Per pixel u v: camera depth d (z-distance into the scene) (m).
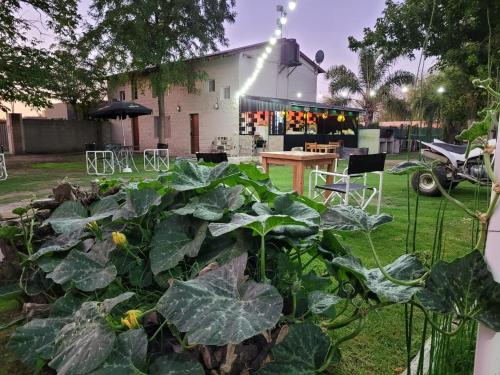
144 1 12.35
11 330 1.59
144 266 1.29
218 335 0.77
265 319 0.80
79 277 1.24
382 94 16.81
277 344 0.93
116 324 0.97
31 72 10.46
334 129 15.23
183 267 1.23
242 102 13.53
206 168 1.58
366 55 16.84
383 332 1.61
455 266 0.76
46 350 1.05
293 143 13.69
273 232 1.24
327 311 1.09
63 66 12.12
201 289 0.90
